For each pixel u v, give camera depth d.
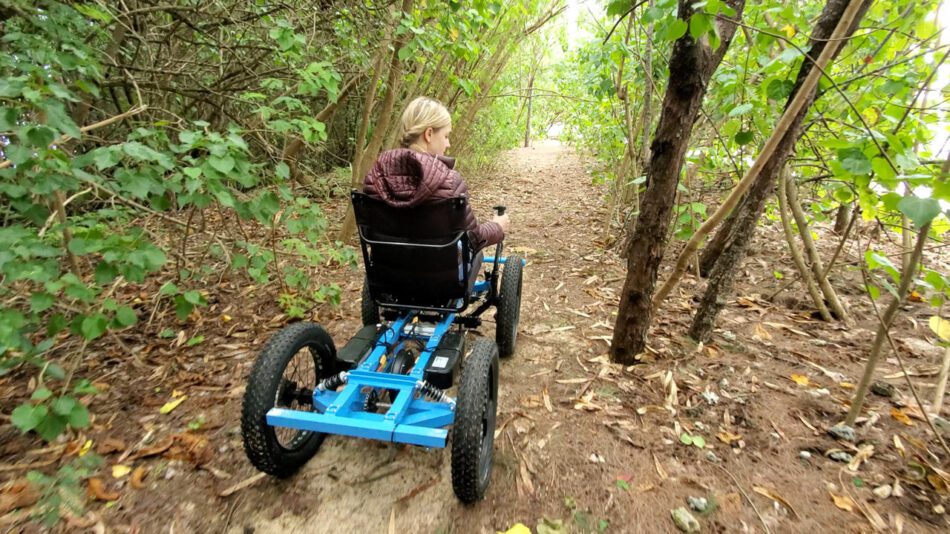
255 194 3.13
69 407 1.77
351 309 3.84
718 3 1.74
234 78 5.17
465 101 7.41
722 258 3.07
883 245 4.95
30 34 2.39
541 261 5.10
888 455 2.19
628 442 2.32
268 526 1.86
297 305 3.76
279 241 4.22
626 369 2.95
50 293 1.85
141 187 1.94
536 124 14.38
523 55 9.75
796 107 2.04
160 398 2.63
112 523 1.84
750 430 2.39
